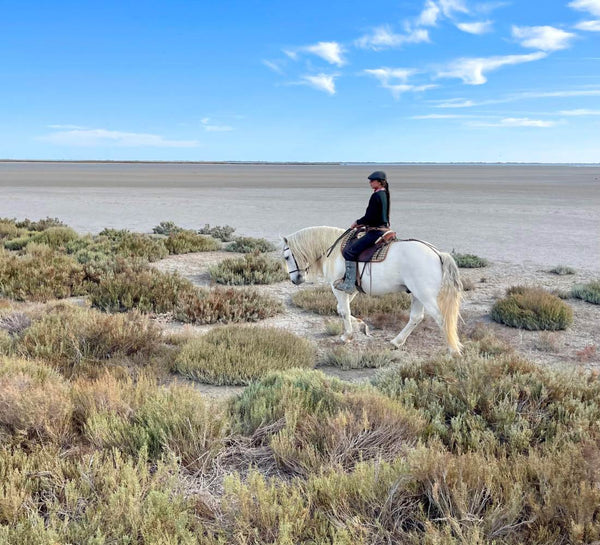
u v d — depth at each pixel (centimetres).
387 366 750
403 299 1111
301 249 842
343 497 336
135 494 328
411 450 390
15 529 301
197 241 1855
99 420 432
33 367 575
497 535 306
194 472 400
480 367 566
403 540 307
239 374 672
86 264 1290
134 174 10750
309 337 903
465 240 2167
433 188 6078
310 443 421
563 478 341
